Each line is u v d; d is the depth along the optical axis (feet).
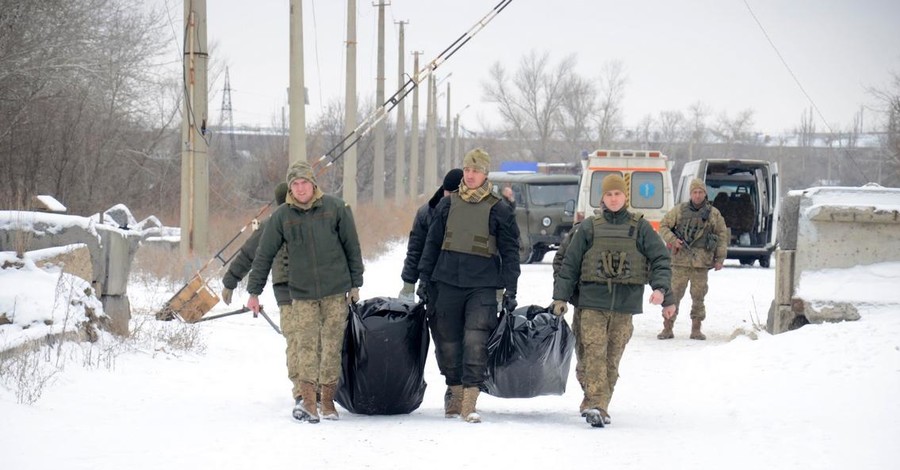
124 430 55.42
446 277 63.10
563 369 66.54
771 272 207.00
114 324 83.71
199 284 105.60
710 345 101.19
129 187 258.78
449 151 610.24
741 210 219.41
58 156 213.46
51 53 189.57
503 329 64.85
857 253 90.27
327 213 62.85
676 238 105.40
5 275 73.46
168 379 73.26
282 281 65.05
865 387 65.77
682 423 62.85
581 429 60.75
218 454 50.98
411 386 65.26
